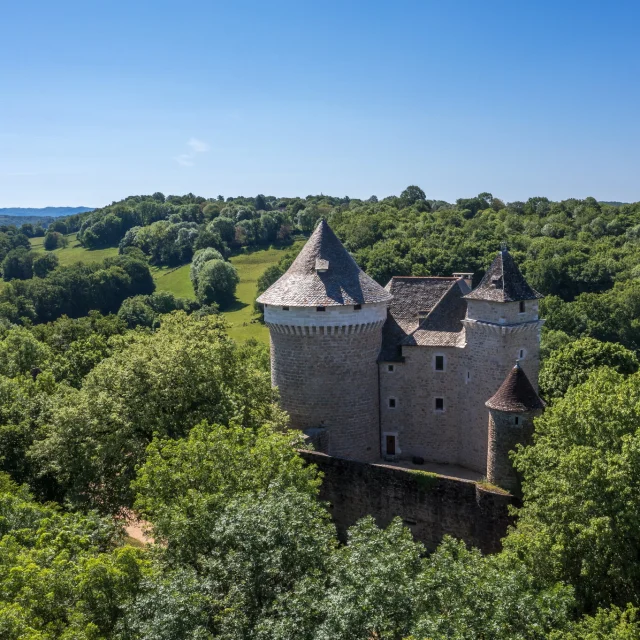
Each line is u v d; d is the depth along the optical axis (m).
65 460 32.19
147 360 35.84
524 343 39.91
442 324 44.50
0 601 17.08
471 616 16.88
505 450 34.47
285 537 19.03
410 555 18.64
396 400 45.12
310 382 42.66
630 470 22.81
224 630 17.03
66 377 54.16
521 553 23.52
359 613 15.80
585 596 22.12
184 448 26.48
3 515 23.59
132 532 36.16
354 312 41.81
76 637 15.71
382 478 34.19
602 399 27.67
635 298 83.00
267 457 25.89
